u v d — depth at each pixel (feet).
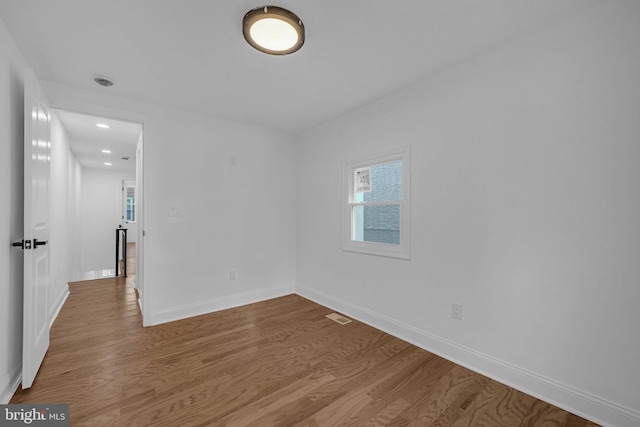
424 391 5.97
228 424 4.98
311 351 7.65
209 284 10.71
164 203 9.75
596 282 5.13
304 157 12.71
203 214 10.56
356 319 9.95
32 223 5.85
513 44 6.16
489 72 6.55
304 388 6.03
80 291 13.12
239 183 11.46
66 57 6.73
